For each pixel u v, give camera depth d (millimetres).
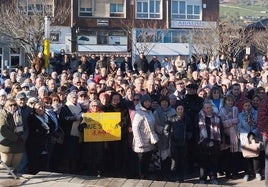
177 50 51344
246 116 10320
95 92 10648
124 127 10125
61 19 47625
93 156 10078
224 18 57656
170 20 51562
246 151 10195
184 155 10258
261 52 45938
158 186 8281
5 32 39156
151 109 10336
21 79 15570
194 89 10883
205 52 46062
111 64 21562
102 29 50219
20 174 8859
